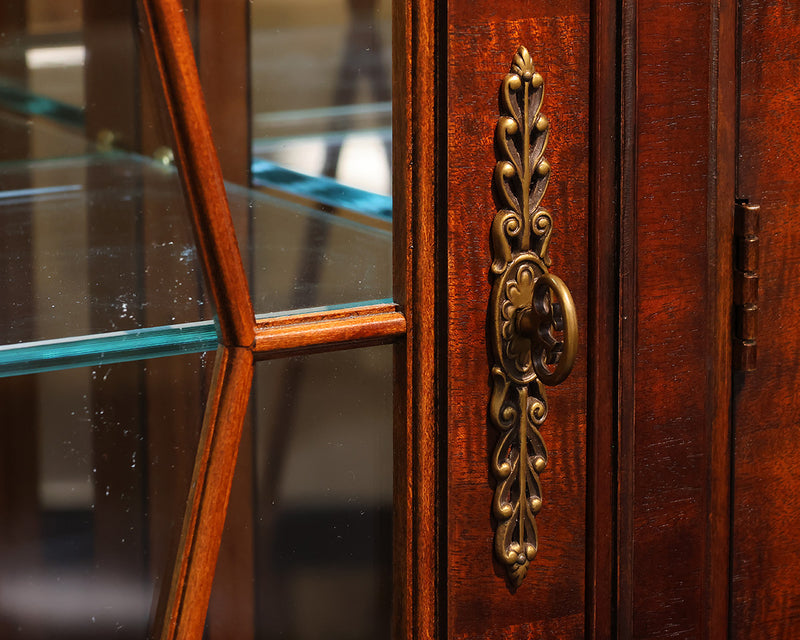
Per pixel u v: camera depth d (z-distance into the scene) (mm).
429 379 704
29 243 651
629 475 735
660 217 732
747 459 762
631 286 728
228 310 673
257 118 679
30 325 653
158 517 677
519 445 716
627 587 740
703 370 748
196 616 681
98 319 662
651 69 724
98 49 654
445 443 706
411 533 709
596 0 711
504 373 710
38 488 665
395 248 703
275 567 699
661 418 741
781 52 750
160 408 674
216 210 667
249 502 693
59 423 665
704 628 760
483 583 718
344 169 694
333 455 703
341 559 709
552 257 718
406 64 692
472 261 704
